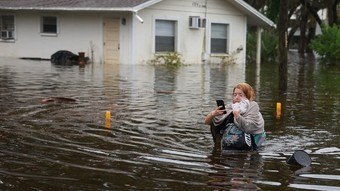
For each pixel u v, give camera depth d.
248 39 30.69
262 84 16.75
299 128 9.08
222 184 5.82
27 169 6.23
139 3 23.58
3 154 6.88
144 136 8.16
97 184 5.74
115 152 7.11
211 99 12.67
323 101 12.68
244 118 7.42
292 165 6.65
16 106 10.74
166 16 25.31
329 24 35.56
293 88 15.70
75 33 26.41
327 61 28.12
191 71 21.70
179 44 25.94
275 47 31.73
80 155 6.91
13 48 29.16
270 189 5.69
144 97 12.74
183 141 7.89
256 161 6.82
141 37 24.52
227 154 7.15
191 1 26.22
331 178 6.13
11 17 29.22
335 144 7.88
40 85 14.78
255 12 28.45
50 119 9.37
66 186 5.65
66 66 22.53
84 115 9.88
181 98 12.76
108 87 14.72
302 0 35.69
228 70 22.91
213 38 27.62
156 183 5.81
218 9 27.45
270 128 9.05
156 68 22.77
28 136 7.95
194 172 6.25
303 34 45.16
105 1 25.08
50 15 27.28
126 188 5.63
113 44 25.05
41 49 27.91
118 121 9.36
